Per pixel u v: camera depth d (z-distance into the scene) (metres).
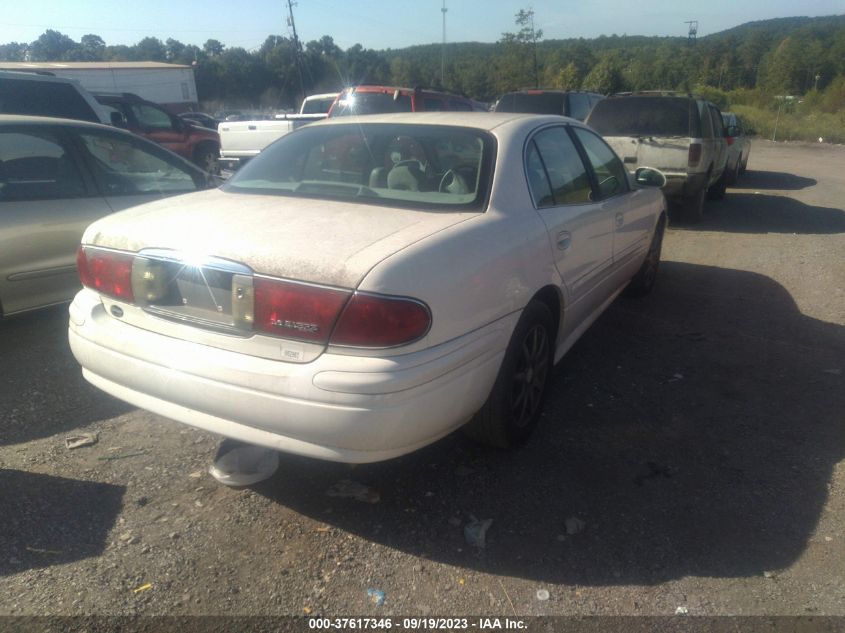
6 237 4.23
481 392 2.77
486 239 2.77
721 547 2.64
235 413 2.49
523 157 3.33
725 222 10.13
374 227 2.66
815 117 39.19
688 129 9.34
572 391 4.02
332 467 3.15
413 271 2.38
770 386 4.13
